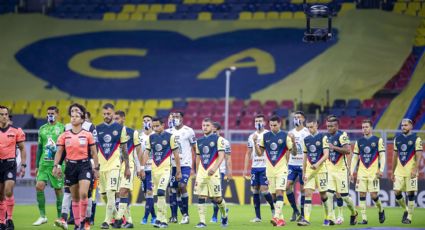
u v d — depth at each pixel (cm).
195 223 4806
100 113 10762
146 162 4322
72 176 3662
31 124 10019
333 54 11156
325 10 5759
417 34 11281
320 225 4562
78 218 3678
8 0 13125
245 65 11469
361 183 4903
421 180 6800
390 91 10462
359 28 11481
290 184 4962
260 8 12706
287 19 12356
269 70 11250
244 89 10938
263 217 5397
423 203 6769
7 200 3938
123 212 4125
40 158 4506
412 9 11812
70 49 12231
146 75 11575
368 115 9869
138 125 10394
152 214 4731
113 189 4047
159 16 12850
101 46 12269
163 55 11969
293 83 10844
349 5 12125
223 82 11188
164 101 10888
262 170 4881
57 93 11250
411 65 10794
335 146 4588
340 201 4734
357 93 10456
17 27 12675
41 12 13125
